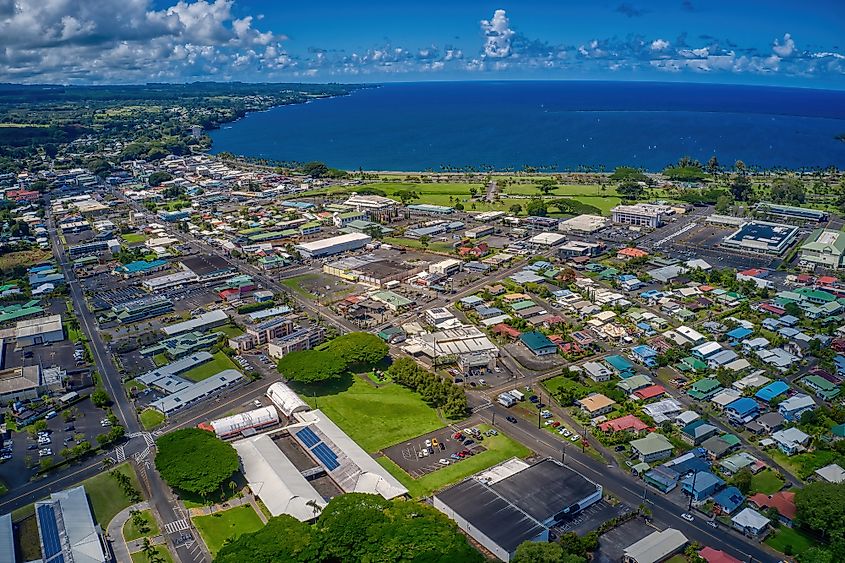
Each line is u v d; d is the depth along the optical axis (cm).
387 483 13138
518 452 14800
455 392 16562
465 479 13675
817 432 15288
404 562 10400
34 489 13550
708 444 14825
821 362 19000
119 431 15288
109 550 11631
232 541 11119
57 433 15775
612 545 11656
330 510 11700
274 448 14475
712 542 11788
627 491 13325
